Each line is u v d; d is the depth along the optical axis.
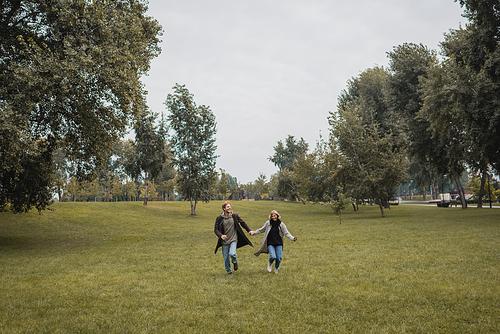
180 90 45.84
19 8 16.28
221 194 82.00
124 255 12.85
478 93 19.92
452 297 5.85
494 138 22.09
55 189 19.42
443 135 24.88
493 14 20.67
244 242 8.73
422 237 14.37
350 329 4.70
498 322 4.70
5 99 14.23
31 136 13.62
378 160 31.38
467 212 30.20
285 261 10.33
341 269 8.69
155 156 48.16
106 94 15.86
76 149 18.12
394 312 5.32
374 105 45.12
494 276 7.16
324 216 38.84
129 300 6.34
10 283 7.91
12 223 25.91
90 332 4.73
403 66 33.72
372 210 47.19
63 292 6.99
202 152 45.31
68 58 13.91
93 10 15.34
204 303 6.05
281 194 78.12
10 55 15.69
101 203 44.72
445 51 26.73
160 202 56.25
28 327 4.93
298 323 4.99
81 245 17.42
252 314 5.43
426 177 61.47
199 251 13.70
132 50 17.36
